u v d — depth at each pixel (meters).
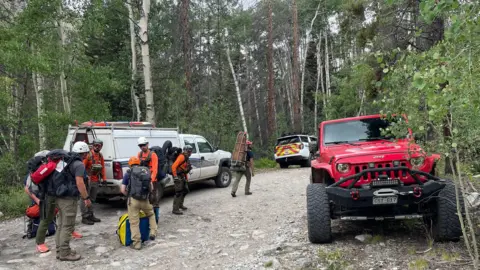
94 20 14.18
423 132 4.27
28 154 12.50
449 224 4.74
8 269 5.05
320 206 5.22
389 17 10.85
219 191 11.52
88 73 13.48
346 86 20.67
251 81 39.94
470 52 2.82
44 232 5.84
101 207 9.66
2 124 11.85
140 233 6.18
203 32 30.55
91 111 13.79
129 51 23.80
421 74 2.97
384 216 5.13
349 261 4.56
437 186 4.76
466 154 4.23
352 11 12.16
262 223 7.15
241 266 4.80
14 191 10.35
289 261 4.77
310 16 32.19
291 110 36.69
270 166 20.17
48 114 12.33
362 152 5.30
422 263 4.13
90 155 7.61
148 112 15.35
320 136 6.80
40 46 12.26
